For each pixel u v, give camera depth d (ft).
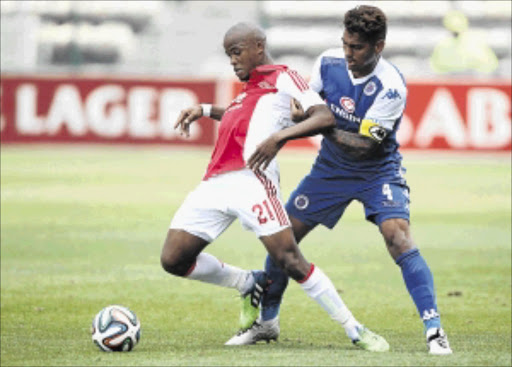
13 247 116.78
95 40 384.88
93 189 184.44
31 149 270.26
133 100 264.31
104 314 59.26
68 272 99.71
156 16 405.80
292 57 387.75
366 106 60.95
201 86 261.44
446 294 87.35
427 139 248.73
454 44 336.08
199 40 400.47
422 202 169.68
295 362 53.42
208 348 61.16
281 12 401.90
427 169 232.53
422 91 248.32
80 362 55.21
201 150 265.95
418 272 58.90
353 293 89.30
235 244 122.21
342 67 62.08
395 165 63.21
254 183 59.11
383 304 83.66
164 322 74.69
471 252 114.93
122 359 55.88
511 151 246.27
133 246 118.52
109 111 265.54
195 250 60.80
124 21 401.90
